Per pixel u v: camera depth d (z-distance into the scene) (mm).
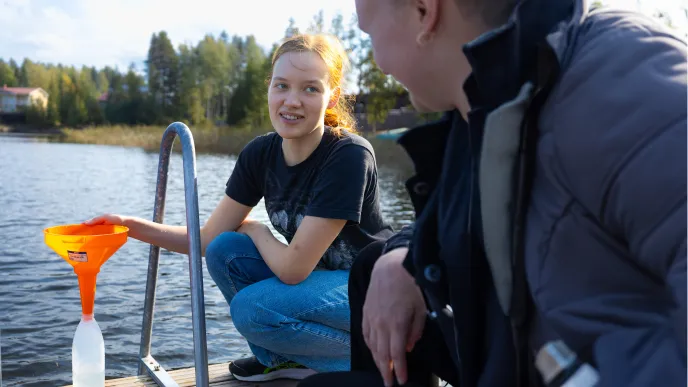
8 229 8047
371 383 1201
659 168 635
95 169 19828
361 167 1945
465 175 957
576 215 734
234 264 2090
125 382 2070
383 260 1247
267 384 2100
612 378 654
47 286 5090
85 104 88000
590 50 742
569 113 729
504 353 896
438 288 1014
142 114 83500
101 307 4484
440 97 962
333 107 2127
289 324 1917
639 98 670
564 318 751
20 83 121750
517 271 821
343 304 1935
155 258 2094
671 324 627
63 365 3420
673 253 626
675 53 693
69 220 9180
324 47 1995
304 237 1922
